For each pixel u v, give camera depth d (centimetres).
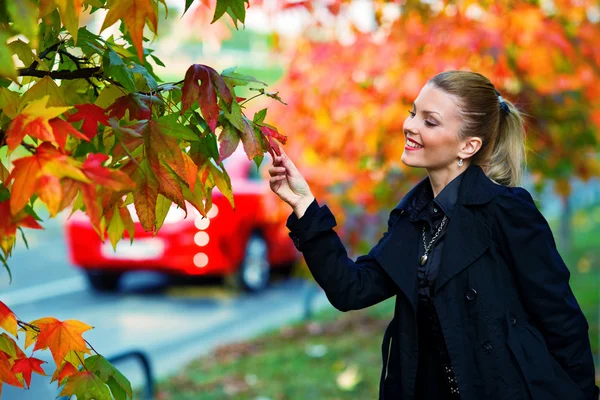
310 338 596
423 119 195
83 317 682
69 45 145
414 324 191
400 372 195
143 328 645
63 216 1244
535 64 363
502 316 182
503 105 201
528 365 179
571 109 409
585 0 387
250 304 739
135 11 124
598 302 723
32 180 110
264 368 511
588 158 452
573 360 186
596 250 1091
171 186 133
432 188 202
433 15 387
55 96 135
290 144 417
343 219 440
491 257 186
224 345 574
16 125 115
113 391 146
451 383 192
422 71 368
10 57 104
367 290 196
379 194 439
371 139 386
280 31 424
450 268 185
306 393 453
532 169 431
